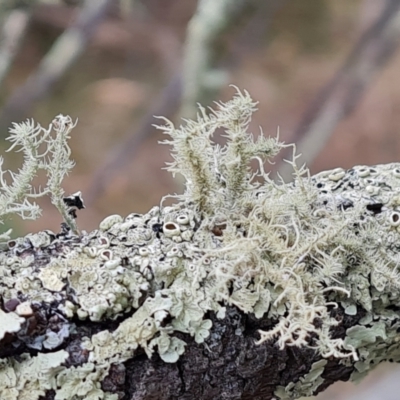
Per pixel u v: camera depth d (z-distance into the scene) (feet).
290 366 1.14
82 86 4.21
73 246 1.11
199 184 1.13
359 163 3.73
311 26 4.42
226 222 1.12
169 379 1.11
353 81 2.30
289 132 3.71
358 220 1.14
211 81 1.99
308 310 1.09
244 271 1.11
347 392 2.66
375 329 1.15
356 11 4.43
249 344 1.12
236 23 2.75
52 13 3.46
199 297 1.11
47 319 1.09
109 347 1.09
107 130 3.98
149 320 1.10
